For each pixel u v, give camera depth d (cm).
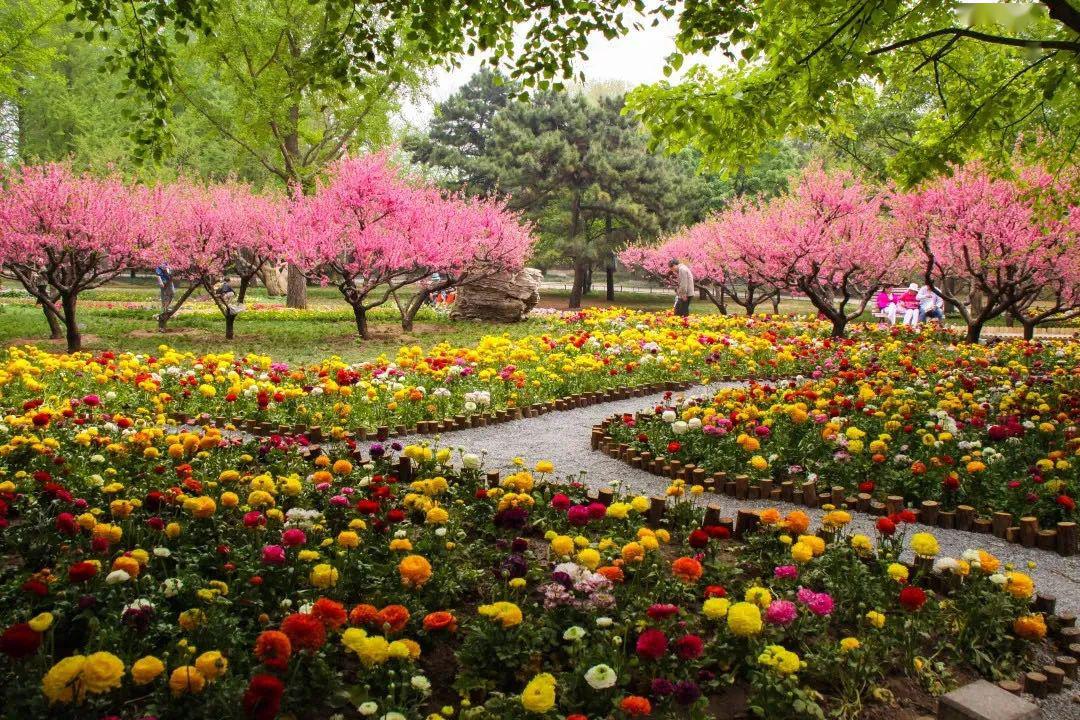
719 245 1930
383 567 339
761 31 690
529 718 242
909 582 375
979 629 325
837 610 334
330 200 1528
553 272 6353
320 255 1503
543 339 1175
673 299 4369
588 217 3866
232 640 273
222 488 429
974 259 1473
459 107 4322
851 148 2633
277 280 3569
